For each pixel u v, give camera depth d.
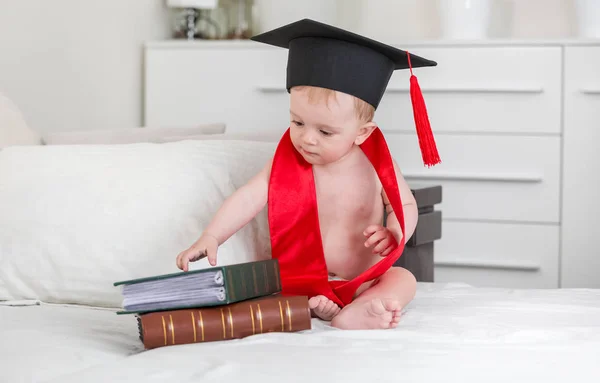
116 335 1.08
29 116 2.24
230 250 1.31
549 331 1.07
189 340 1.02
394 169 1.30
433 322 1.15
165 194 1.34
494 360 0.92
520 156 2.76
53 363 0.92
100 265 1.28
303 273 1.29
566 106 2.72
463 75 2.76
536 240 2.78
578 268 2.75
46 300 1.30
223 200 1.38
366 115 1.26
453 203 2.82
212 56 2.94
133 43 2.91
